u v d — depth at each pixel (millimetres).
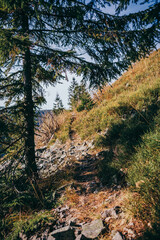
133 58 3135
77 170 4105
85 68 3385
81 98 9797
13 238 2074
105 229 1750
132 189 2164
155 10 1965
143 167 2307
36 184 3176
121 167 3029
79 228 1960
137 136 3539
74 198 2809
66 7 3062
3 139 3066
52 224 2205
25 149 3385
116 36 2748
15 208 2766
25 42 2570
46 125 9461
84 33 3418
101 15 2941
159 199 1649
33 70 3982
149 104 4730
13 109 3205
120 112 5926
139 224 1606
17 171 3520
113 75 3516
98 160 4211
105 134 5152
